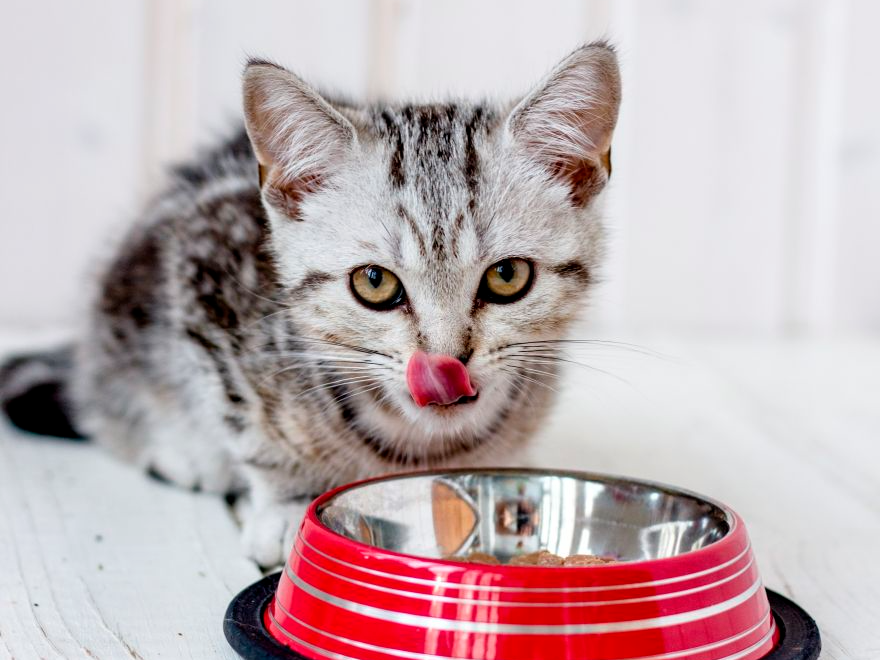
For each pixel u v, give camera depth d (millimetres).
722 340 796
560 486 328
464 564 253
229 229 396
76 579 329
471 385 331
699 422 528
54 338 663
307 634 265
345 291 343
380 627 255
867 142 816
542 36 750
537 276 346
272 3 718
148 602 315
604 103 350
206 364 381
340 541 267
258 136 348
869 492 421
